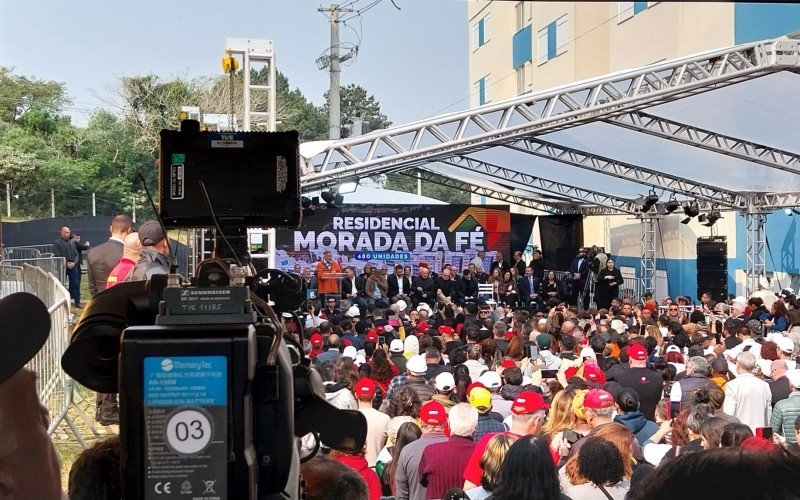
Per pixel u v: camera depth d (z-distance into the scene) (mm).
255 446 1459
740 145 15344
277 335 1443
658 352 10773
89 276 6965
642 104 13102
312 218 24266
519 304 24141
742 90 13172
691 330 12867
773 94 13023
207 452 1329
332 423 1784
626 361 8547
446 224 24906
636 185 21406
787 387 7590
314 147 13336
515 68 24781
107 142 30688
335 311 19844
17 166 28984
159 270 5020
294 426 1688
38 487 1311
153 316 1689
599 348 9891
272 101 12523
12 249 19875
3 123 29562
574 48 20750
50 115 30562
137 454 1330
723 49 12445
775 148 15148
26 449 1305
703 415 5168
